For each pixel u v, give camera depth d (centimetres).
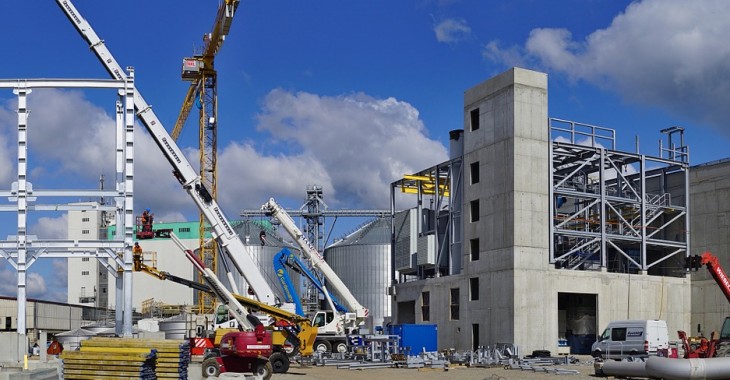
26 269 3338
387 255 9969
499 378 3694
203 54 9700
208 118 9788
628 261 6919
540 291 6091
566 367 4741
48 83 3359
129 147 3403
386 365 4812
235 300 4497
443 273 7369
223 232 4878
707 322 6644
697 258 4038
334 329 5825
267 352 3553
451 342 6712
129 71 3425
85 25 4522
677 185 6994
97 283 14538
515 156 6116
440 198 7369
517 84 6184
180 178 4872
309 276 5941
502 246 6159
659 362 3322
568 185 6912
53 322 8594
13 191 3334
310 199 11481
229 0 8219
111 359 2561
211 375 3559
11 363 3147
